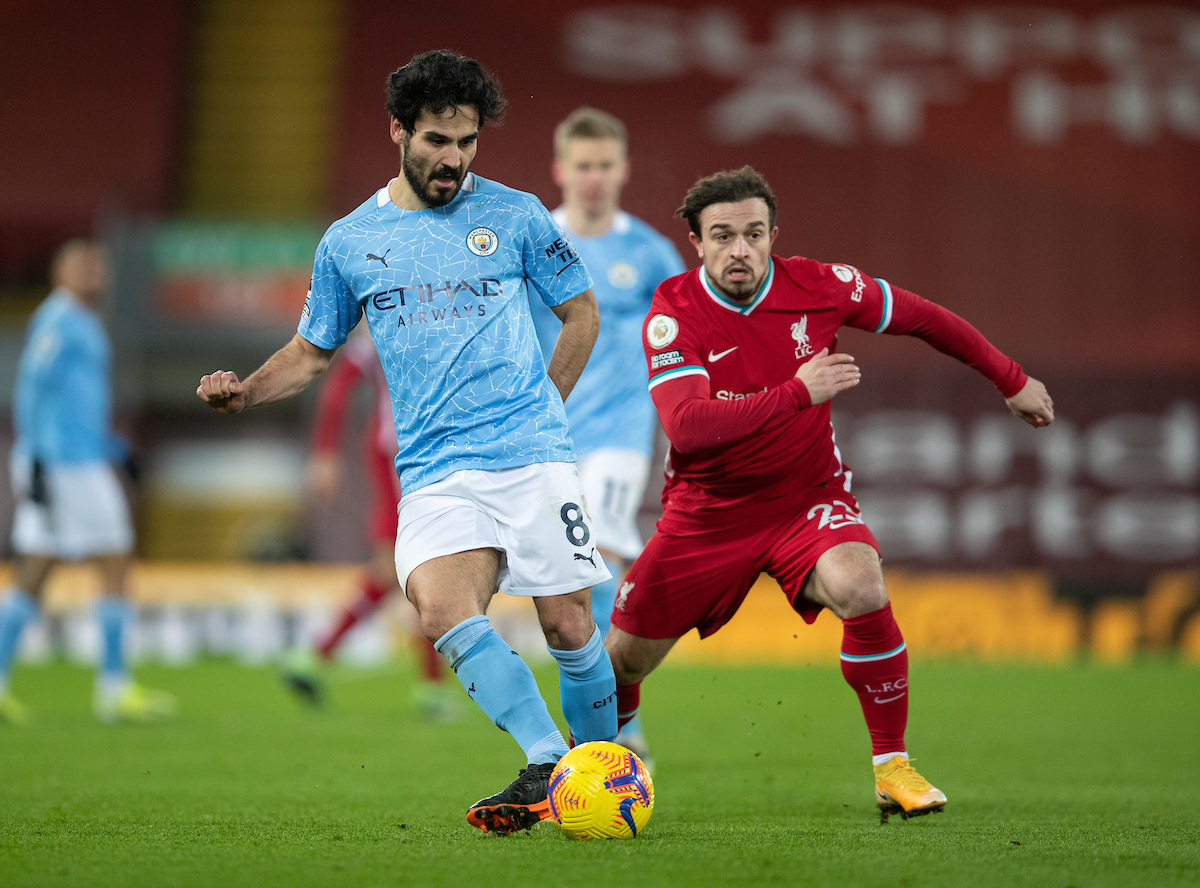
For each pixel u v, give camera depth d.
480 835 12.27
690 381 13.79
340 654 47.38
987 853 11.44
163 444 67.25
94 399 27.97
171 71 71.94
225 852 11.48
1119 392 54.06
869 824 13.49
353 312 13.30
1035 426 14.85
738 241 13.58
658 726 26.62
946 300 65.12
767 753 21.77
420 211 12.88
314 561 58.69
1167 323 63.72
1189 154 68.25
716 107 70.75
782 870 10.47
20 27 72.50
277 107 72.44
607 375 20.30
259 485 67.38
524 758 20.69
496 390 12.52
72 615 47.00
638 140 69.38
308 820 13.77
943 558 54.06
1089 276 65.00
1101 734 24.64
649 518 49.44
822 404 14.42
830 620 48.62
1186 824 13.57
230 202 70.06
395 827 13.11
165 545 66.44
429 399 12.57
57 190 68.00
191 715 29.02
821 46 72.50
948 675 40.19
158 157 69.38
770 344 14.12
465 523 12.34
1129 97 70.06
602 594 19.61
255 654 47.56
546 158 68.44
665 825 13.29
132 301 60.53
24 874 10.44
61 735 24.50
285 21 74.06
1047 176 67.81
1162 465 53.56
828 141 69.62
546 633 12.77
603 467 19.98
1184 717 27.98
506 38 73.25
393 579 29.55
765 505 14.25
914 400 55.06
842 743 23.39
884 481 54.72
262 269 61.06
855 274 14.41
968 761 20.55
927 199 67.69
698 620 14.74
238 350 61.38
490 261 12.79
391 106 12.41
